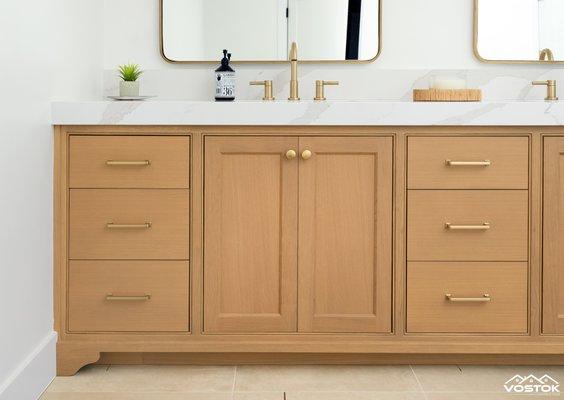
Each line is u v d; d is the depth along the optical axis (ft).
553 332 7.76
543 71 9.46
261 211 7.74
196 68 9.46
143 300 7.71
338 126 7.68
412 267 7.73
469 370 7.84
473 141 7.66
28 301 6.89
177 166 7.66
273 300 7.79
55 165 7.63
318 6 9.37
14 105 6.50
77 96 8.43
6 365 6.32
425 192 7.69
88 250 7.66
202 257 7.74
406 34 9.46
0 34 6.15
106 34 9.47
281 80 9.48
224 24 9.40
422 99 8.65
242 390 7.21
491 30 9.41
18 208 6.61
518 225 7.70
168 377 7.57
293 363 7.97
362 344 7.75
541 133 7.67
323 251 7.75
